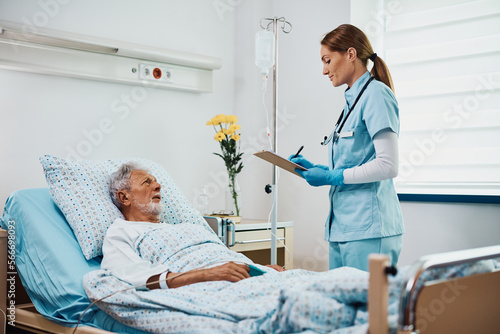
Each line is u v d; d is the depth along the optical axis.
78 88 2.82
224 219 2.75
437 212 2.74
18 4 2.59
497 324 1.42
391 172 1.91
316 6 3.27
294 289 1.33
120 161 2.57
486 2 2.76
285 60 3.45
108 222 2.18
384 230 1.98
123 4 3.01
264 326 1.31
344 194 2.05
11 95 2.58
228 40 3.56
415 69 3.01
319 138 3.24
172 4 3.25
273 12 3.56
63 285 1.92
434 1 2.93
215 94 3.48
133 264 1.88
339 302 1.24
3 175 2.55
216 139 3.11
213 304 1.55
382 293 1.05
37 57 2.57
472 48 2.81
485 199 2.55
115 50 2.84
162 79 3.07
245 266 1.90
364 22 3.10
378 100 1.95
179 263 1.91
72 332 1.84
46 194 2.31
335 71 2.10
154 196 2.28
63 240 2.09
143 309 1.64
